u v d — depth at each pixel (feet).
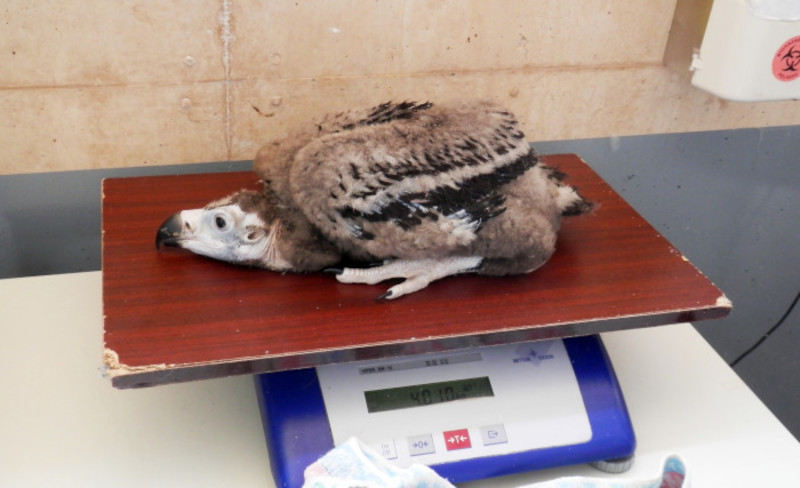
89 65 3.31
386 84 3.69
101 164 3.58
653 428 2.96
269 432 2.56
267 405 2.59
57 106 3.37
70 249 3.84
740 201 4.77
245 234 2.70
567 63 3.88
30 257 3.82
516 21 3.68
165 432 2.78
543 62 3.84
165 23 3.28
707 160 4.50
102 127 3.47
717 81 3.65
